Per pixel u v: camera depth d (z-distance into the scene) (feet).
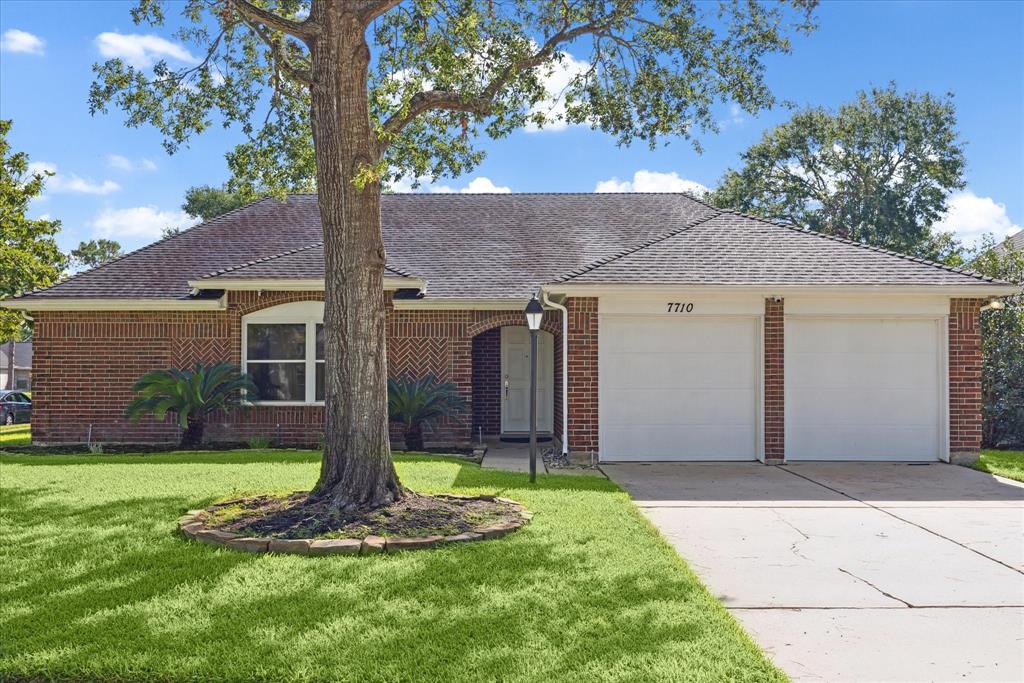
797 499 33.35
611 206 68.03
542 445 55.31
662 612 17.69
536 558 22.08
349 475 27.63
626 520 27.32
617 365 46.01
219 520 26.13
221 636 16.19
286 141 40.50
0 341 77.66
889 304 45.55
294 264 53.06
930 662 15.64
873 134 131.03
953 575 21.75
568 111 38.88
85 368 53.47
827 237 50.26
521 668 14.64
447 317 53.52
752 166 137.18
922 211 130.31
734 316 45.88
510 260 58.85
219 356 53.31
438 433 53.42
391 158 39.29
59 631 16.42
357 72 28.53
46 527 26.05
